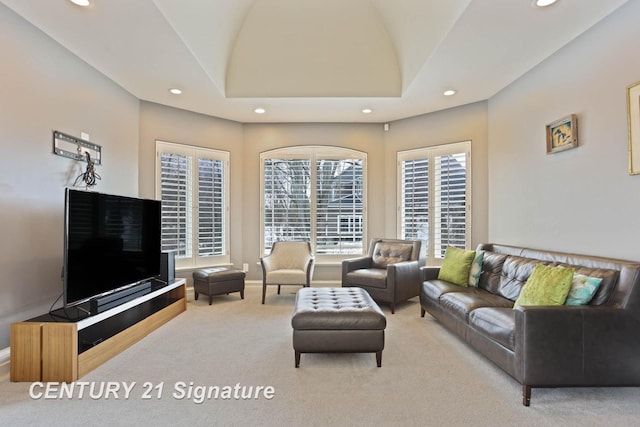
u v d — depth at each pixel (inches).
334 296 117.0
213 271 175.0
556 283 88.1
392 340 119.4
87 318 96.6
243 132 211.3
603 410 76.3
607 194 102.7
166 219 179.9
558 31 109.9
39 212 112.4
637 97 92.4
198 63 132.9
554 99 124.6
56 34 113.2
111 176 149.9
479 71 139.1
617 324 81.2
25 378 89.3
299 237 209.9
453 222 181.9
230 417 73.5
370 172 211.5
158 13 101.3
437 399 81.0
